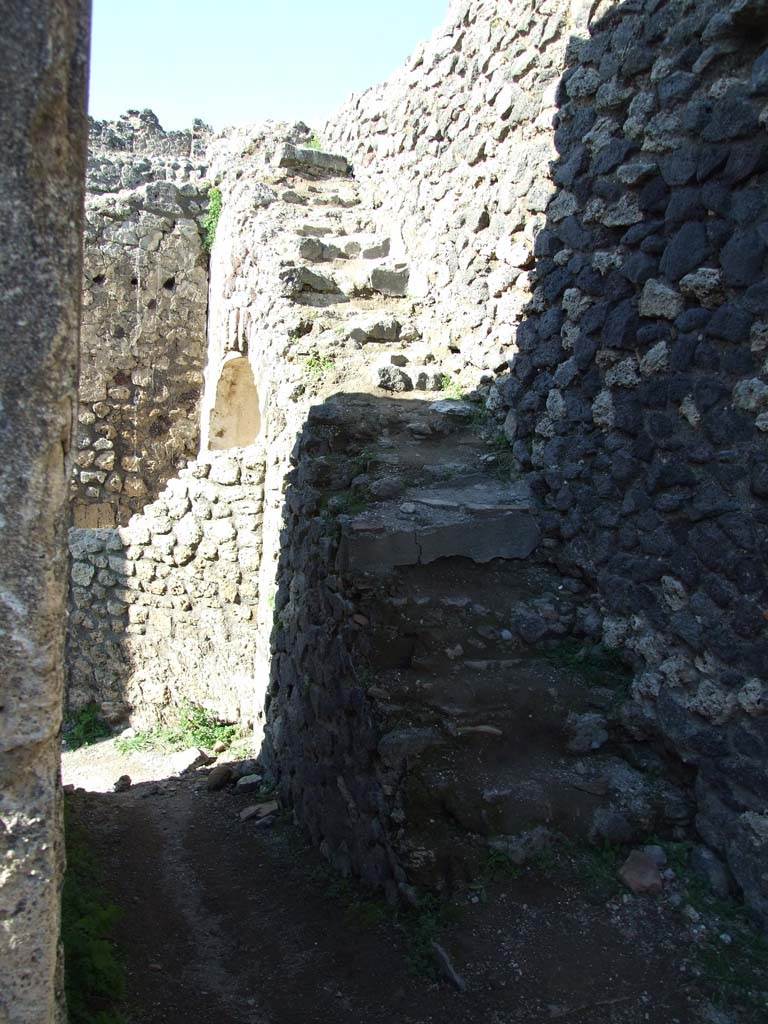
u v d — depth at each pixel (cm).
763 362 317
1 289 167
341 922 349
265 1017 301
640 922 308
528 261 486
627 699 380
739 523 327
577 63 436
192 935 362
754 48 327
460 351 580
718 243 338
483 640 402
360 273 683
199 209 1125
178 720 776
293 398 580
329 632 441
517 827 335
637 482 389
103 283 1095
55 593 177
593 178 422
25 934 178
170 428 1130
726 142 331
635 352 390
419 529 423
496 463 496
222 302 954
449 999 287
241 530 754
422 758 348
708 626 341
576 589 429
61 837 191
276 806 514
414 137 688
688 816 346
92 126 1173
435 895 322
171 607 786
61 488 177
